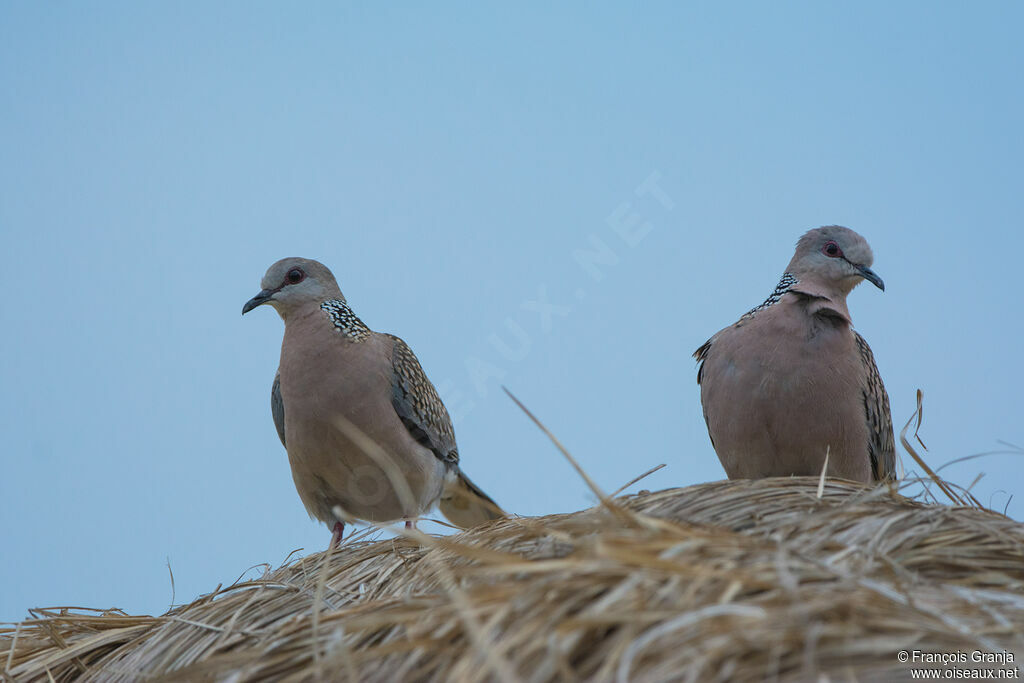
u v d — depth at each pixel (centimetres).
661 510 838
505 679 528
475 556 693
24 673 948
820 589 589
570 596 596
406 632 662
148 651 909
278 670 695
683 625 553
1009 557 706
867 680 536
